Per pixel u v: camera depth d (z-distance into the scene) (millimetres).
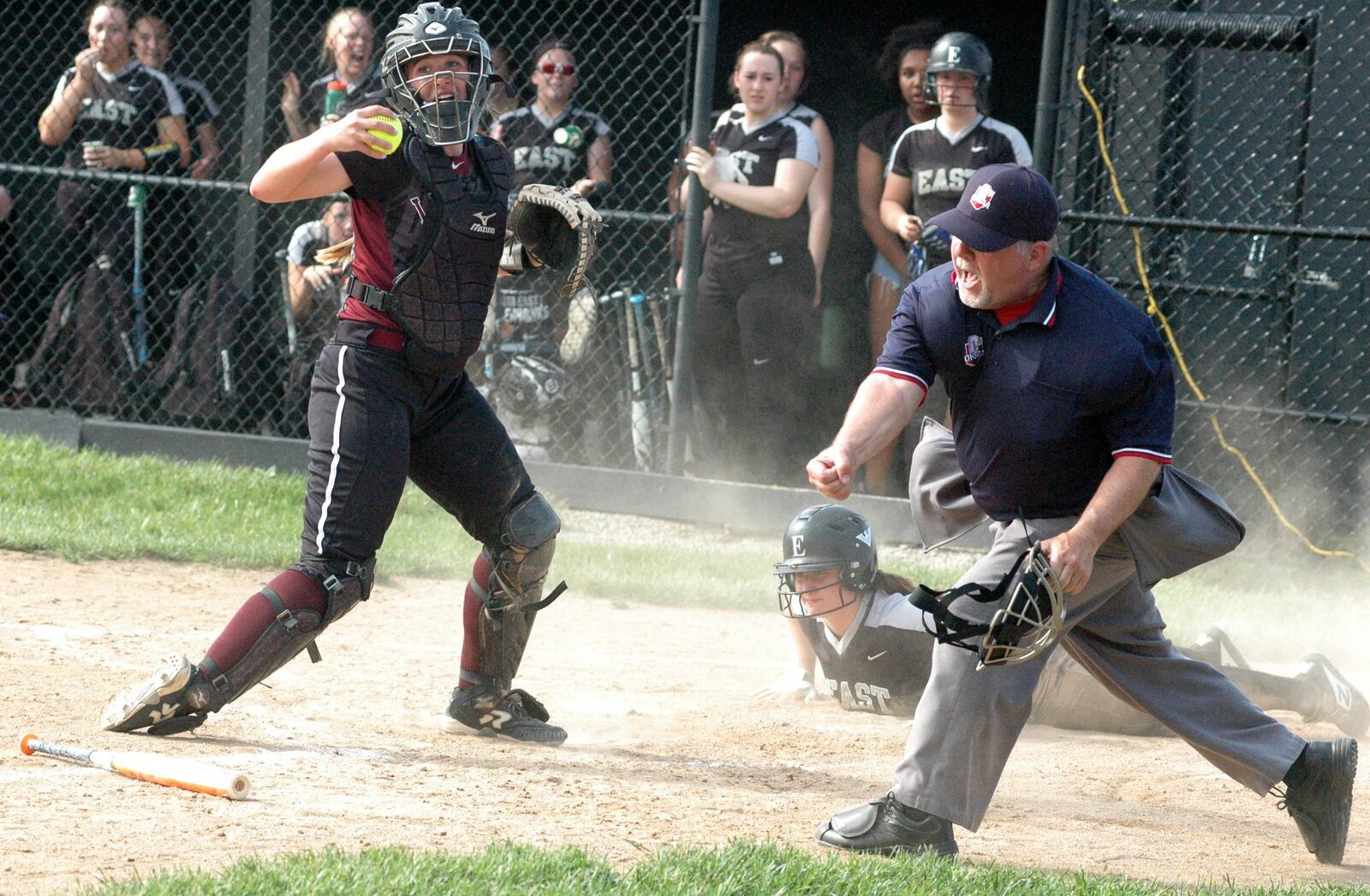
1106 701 19406
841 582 18250
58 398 35062
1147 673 13617
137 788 13672
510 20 42344
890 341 12945
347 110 31484
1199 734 13602
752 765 16688
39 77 42531
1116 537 12812
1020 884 11953
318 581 15453
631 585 27500
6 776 13812
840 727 18797
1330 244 34906
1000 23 44594
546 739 17109
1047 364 12375
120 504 29859
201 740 15781
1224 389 34312
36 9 42406
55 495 29938
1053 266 12625
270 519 29922
